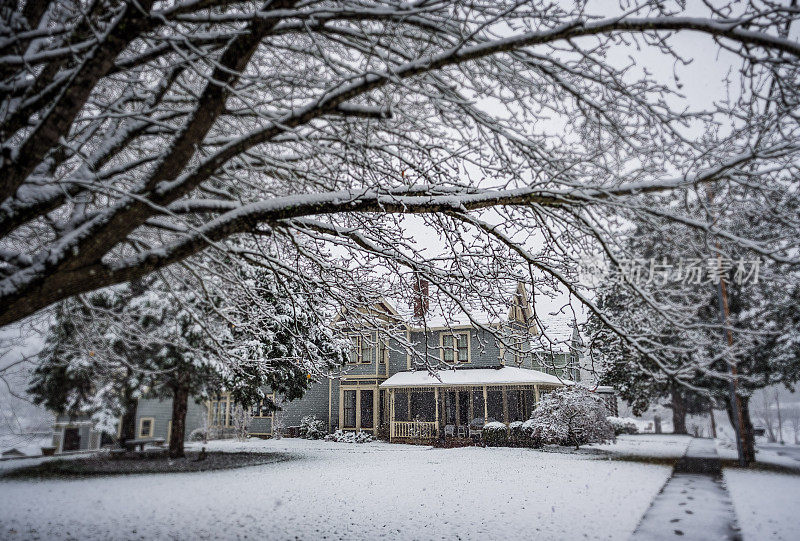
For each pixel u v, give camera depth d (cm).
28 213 446
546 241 652
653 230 633
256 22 393
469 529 787
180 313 1338
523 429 2367
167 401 2622
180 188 439
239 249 614
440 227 726
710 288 1011
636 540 735
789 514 918
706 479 1406
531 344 655
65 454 1997
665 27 391
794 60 399
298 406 3080
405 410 2842
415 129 627
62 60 407
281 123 437
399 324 715
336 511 921
